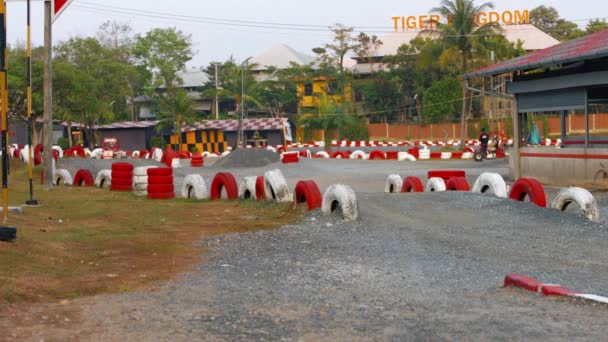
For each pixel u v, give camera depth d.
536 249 11.27
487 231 13.00
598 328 6.09
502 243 11.79
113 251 10.68
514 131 28.41
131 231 13.16
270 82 95.50
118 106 93.50
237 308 7.02
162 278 8.69
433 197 16.95
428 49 64.44
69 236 12.09
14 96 56.34
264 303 7.28
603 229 13.19
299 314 6.77
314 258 10.33
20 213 15.07
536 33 92.38
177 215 16.03
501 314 6.68
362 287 8.20
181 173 34.41
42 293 7.55
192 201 19.83
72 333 5.93
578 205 14.48
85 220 14.77
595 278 8.93
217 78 92.25
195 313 6.77
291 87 97.25
